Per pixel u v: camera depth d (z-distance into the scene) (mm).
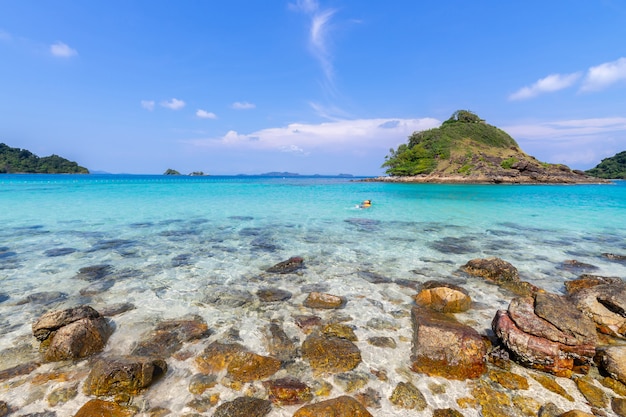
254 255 11273
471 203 29312
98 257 10695
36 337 5508
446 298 7008
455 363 4906
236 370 4809
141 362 4508
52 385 4473
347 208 24484
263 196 34781
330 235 14656
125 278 8836
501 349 5367
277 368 4918
